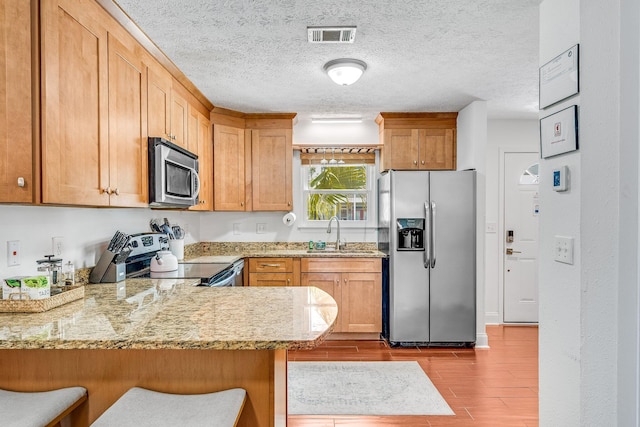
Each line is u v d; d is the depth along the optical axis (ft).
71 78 5.20
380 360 11.18
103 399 4.58
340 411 8.21
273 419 4.54
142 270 9.39
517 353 11.77
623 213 4.68
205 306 5.59
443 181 12.30
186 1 6.31
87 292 6.70
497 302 14.84
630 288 4.58
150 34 7.45
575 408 5.37
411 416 8.01
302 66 9.23
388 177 12.73
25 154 4.53
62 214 7.05
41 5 4.61
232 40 7.80
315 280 12.98
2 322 4.71
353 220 15.06
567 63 5.45
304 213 15.06
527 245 14.85
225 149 13.01
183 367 4.56
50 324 4.62
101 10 6.02
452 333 12.28
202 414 3.87
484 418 7.93
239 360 4.55
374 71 9.57
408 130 13.52
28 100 4.54
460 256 12.28
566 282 5.56
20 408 3.96
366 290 12.96
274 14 6.79
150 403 4.09
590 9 5.07
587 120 5.11
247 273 13.10
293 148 14.32
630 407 4.58
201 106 11.69
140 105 7.45
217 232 14.73
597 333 5.03
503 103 12.44
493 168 14.80
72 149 5.22
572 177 5.43
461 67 9.32
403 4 6.49
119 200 6.54
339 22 7.11
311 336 4.16
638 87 4.49
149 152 7.77
